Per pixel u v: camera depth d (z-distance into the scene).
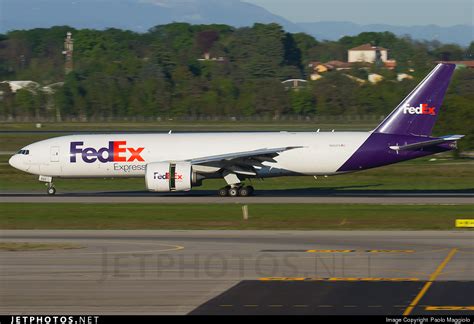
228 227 175.50
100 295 113.06
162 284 119.06
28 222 184.25
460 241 154.25
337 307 107.00
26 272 127.12
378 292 114.31
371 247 148.25
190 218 188.25
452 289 115.69
